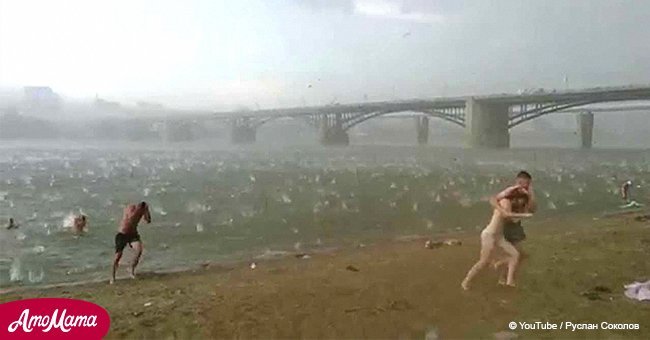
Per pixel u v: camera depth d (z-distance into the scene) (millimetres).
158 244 20750
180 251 19312
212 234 23078
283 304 10438
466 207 32188
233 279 13664
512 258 10758
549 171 72125
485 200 35875
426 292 10898
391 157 120438
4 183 54938
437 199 36719
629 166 85625
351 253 17781
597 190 43938
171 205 34844
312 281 12477
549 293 10523
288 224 25938
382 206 32906
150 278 14641
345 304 10281
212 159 110750
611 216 26688
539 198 37781
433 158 115500
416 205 32688
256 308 10227
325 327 8992
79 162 99625
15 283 14734
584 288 10898
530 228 22469
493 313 9375
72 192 45406
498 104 138125
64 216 30062
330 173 68438
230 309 10195
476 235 21719
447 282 11680
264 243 20938
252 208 32312
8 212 32031
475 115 140625
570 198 37906
